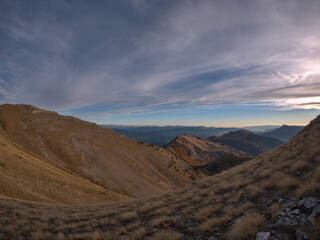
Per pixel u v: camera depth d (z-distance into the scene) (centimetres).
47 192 3247
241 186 1178
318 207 537
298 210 582
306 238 457
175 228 826
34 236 920
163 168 13962
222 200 1033
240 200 933
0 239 909
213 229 693
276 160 1414
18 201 1966
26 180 3169
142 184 9512
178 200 1342
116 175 9356
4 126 9488
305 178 828
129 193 8281
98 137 12812
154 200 1661
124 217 1149
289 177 876
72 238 892
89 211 1603
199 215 886
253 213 688
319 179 693
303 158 1096
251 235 553
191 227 770
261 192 902
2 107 11075
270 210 677
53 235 975
